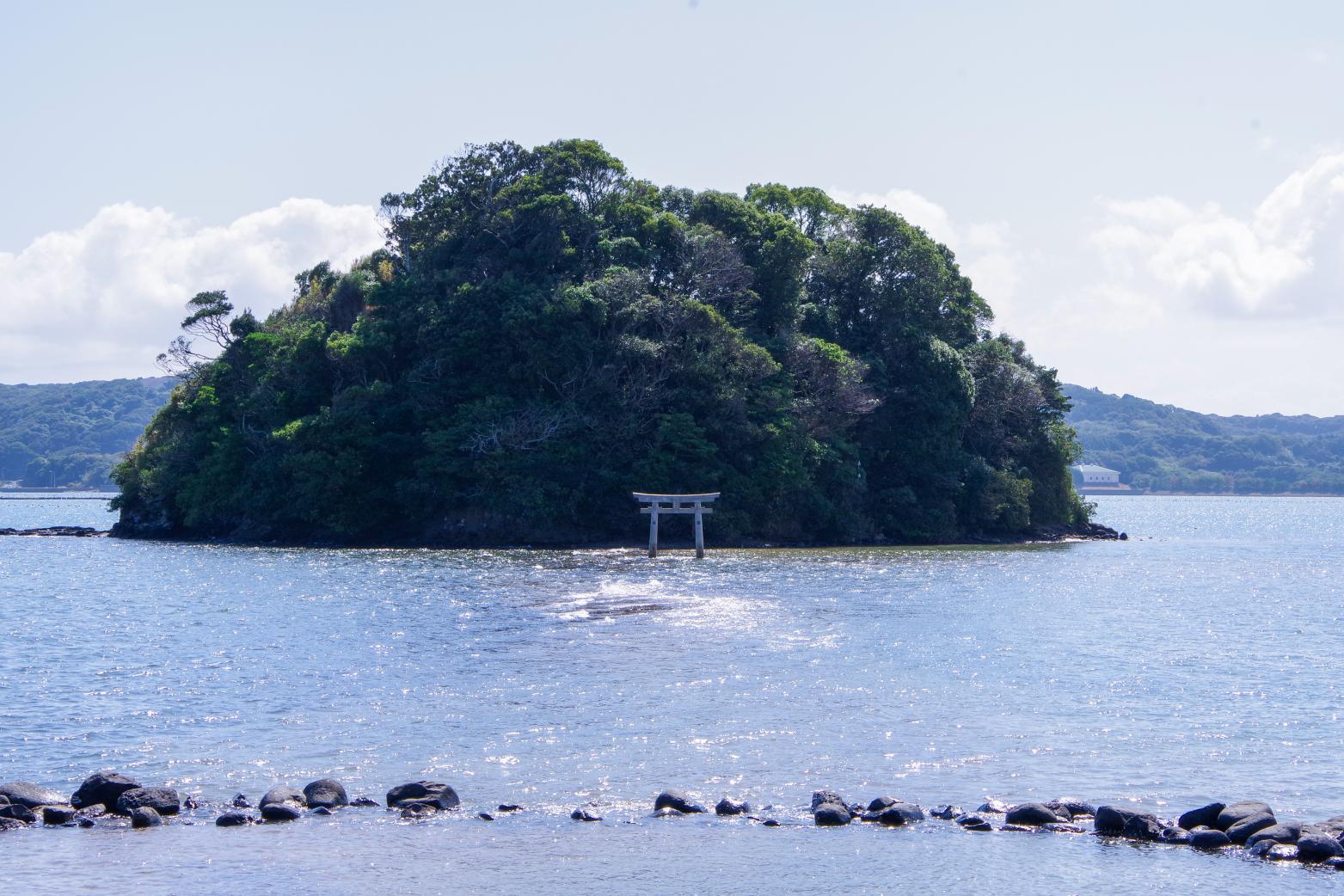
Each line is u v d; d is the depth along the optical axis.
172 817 25.02
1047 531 127.25
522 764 28.44
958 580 72.19
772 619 51.03
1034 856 22.70
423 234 118.50
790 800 25.94
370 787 26.89
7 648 44.38
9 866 22.23
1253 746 30.17
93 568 80.94
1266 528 182.88
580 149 119.19
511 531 101.38
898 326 120.19
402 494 101.88
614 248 112.56
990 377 124.19
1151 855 22.77
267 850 23.05
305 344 108.44
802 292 121.38
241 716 33.03
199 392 115.00
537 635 46.53
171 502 116.75
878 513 115.38
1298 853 22.58
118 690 36.44
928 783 27.05
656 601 57.81
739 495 104.88
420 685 36.88
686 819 24.73
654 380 105.19
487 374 105.81
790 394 107.25
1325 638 47.88
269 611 55.53
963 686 36.88
